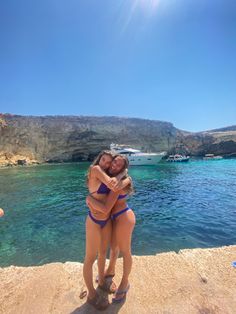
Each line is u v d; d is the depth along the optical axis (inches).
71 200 695.7
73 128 2361.0
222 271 143.5
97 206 112.5
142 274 141.2
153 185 961.5
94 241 115.1
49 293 125.0
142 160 1860.2
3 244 367.9
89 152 2409.0
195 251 167.0
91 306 115.8
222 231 411.5
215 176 1243.2
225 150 2792.8
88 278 116.9
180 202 649.0
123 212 118.5
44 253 335.0
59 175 1332.4
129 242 120.1
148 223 462.3
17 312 112.8
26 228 442.6
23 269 147.2
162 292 125.6
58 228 440.5
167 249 343.0
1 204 645.3
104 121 2518.5
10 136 2178.9
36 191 845.2
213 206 595.8
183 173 1382.9
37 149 2246.6
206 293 124.7
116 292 121.9
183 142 2923.2
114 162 116.8
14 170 1612.9
